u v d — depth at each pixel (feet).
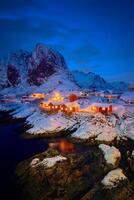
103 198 83.10
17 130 215.51
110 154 115.34
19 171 111.65
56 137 182.09
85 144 159.33
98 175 102.06
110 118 196.85
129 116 195.72
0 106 370.53
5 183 103.50
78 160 118.32
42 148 156.76
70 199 87.35
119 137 161.79
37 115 245.86
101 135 164.14
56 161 110.42
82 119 205.05
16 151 152.56
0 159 136.87
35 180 100.73
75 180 99.30
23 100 397.19
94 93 389.39
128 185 88.63
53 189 93.56
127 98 288.51
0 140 182.19
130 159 111.86
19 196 92.32
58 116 216.95
